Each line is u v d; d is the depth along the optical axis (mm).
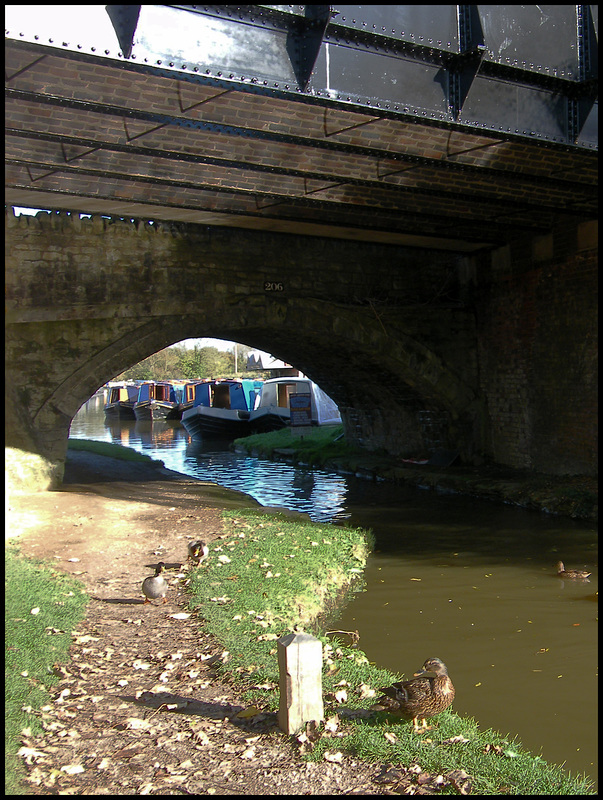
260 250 18359
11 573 8922
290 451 27609
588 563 12086
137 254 16938
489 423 20953
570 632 8773
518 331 19531
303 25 9805
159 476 21016
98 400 96250
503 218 17406
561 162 13094
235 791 4555
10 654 6457
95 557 10875
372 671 6926
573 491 16406
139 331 17078
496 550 13117
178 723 5547
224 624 7895
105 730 5391
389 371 21125
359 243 19750
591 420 17250
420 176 13539
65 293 16266
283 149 12344
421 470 21047
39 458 16406
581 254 17266
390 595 10383
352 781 4734
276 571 10242
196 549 10461
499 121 11383
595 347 16969
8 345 16156
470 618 9336
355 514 16797
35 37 8203
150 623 8062
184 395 53688
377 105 10328
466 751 5285
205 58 9195
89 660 6840
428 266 20859
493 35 10961
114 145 11414
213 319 17797
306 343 21344
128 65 8820
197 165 13086
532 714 6484
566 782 4918
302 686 5418
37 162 12117
